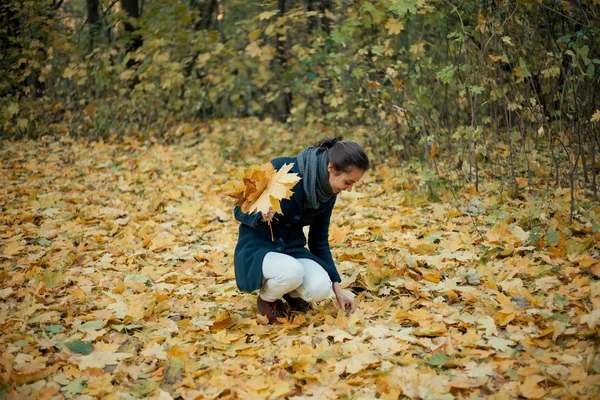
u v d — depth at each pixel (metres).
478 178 5.45
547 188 4.94
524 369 2.44
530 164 5.47
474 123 5.27
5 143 8.36
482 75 5.07
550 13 5.35
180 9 7.90
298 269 3.02
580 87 4.95
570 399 2.23
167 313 3.34
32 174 6.77
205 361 2.74
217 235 4.82
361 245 4.42
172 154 7.76
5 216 5.18
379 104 6.37
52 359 2.75
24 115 8.75
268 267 3.03
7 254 4.26
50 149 8.02
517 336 2.76
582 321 2.74
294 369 2.63
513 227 4.25
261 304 3.22
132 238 4.71
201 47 8.16
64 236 4.73
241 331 3.11
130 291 3.64
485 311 3.07
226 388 2.47
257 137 7.90
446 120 6.41
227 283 3.85
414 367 2.57
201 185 6.41
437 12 5.59
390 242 4.33
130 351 2.87
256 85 9.14
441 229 4.59
